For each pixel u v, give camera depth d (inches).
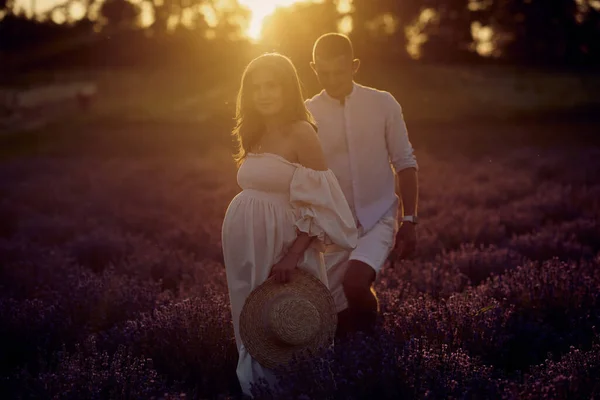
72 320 184.2
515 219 363.9
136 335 159.0
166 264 261.6
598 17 2346.2
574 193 436.5
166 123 1537.9
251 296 130.2
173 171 687.1
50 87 2230.6
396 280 218.7
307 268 135.6
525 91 1815.9
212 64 2333.9
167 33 2546.8
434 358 129.4
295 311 127.6
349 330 157.8
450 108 1632.6
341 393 119.5
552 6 2353.6
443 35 2482.8
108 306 190.9
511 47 2433.6
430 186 525.7
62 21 2751.0
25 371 136.7
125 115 1738.4
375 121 166.9
